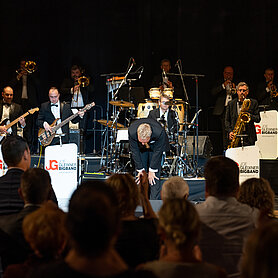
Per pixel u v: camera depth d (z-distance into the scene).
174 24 19.75
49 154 11.91
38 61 19.53
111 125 15.78
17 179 6.04
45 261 3.74
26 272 3.74
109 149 16.38
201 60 19.70
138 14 19.73
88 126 19.48
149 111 15.29
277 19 19.20
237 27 19.53
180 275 3.40
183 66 19.73
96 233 2.85
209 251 4.74
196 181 13.12
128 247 4.46
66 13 19.58
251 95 19.28
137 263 4.50
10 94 15.89
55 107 14.91
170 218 3.55
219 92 17.58
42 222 3.69
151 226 4.77
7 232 4.91
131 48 19.83
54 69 19.62
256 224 4.90
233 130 14.19
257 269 2.62
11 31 19.39
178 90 18.48
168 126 14.57
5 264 5.01
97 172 15.01
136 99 16.56
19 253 4.94
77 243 2.87
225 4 19.53
